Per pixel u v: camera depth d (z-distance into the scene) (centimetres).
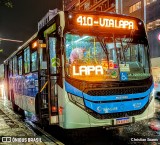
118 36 706
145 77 713
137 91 687
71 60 652
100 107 643
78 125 634
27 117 1234
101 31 689
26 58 1005
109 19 702
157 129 845
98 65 662
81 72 649
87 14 682
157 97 1991
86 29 677
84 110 634
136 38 730
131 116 673
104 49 679
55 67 698
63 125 650
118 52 693
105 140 729
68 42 657
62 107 652
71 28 664
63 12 663
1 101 2206
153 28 3002
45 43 734
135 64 710
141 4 3238
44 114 770
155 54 2955
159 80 2602
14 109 1417
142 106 693
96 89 644
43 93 775
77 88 637
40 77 762
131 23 729
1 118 1168
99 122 641
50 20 721
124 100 669
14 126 944
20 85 1145
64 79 646
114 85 660
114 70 672
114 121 650
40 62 761
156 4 2945
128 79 683
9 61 1481
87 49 668
